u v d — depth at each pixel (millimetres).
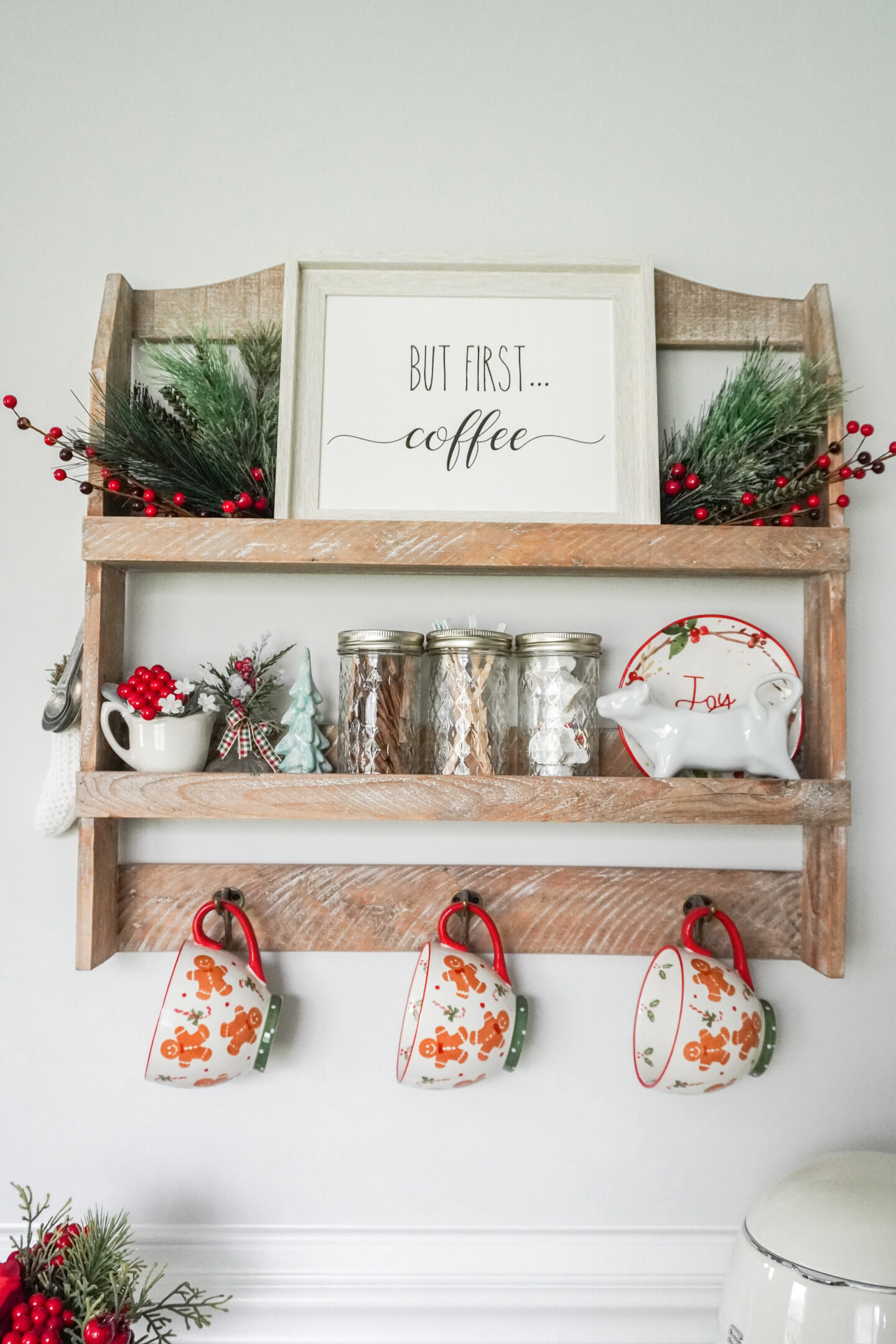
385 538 939
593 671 1008
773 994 1066
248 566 981
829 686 988
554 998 1056
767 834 1072
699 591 1079
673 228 1104
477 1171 1046
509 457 1009
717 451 993
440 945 998
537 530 946
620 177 1105
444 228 1096
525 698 1005
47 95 1091
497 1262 1037
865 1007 1068
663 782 921
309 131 1099
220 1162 1037
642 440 1004
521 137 1104
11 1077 1032
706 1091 983
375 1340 1017
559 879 1046
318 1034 1045
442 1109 1048
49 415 1071
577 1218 1049
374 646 961
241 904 1032
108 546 936
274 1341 1016
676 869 1054
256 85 1100
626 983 1059
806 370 1001
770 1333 822
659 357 1089
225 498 999
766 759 958
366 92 1102
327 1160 1041
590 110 1108
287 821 1058
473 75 1106
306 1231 1034
